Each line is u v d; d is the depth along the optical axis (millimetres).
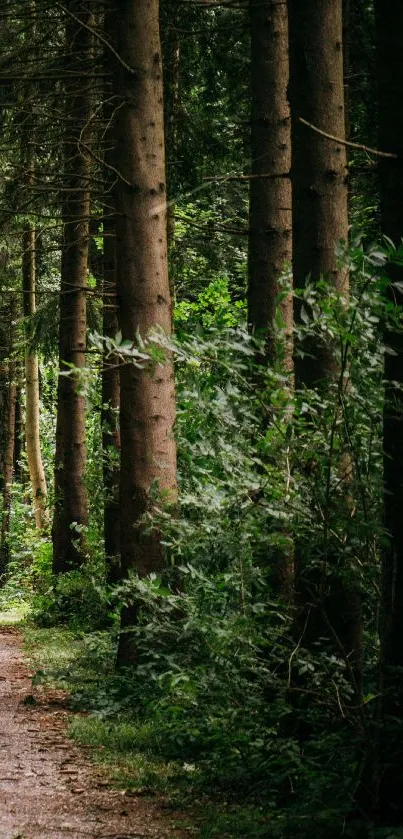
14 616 22312
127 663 10453
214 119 13586
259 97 9438
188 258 15430
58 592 18609
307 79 6609
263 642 5941
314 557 5555
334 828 5180
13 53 11055
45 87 13070
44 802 6316
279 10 9453
